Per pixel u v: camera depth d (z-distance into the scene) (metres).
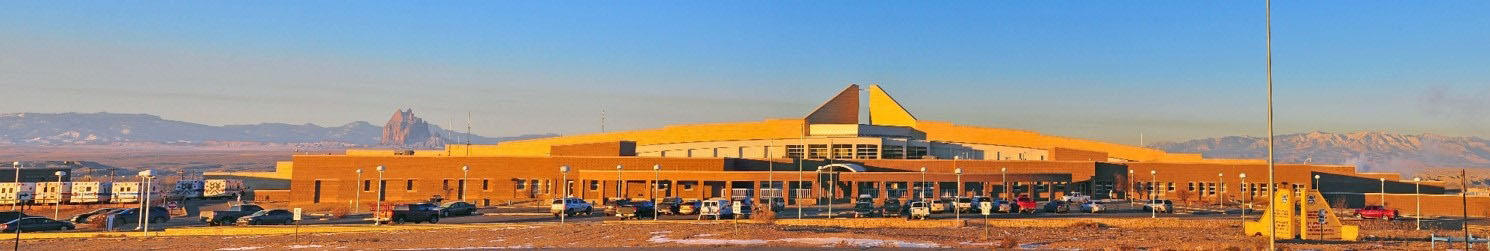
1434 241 58.47
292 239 65.75
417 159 132.88
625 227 69.81
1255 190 148.38
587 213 93.12
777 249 54.12
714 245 56.31
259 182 176.00
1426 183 151.75
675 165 132.00
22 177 132.12
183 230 72.06
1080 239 62.34
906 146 152.25
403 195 132.00
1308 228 62.69
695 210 89.88
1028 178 130.25
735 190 121.44
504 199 131.88
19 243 67.69
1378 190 152.50
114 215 81.94
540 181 133.12
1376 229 78.25
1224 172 148.00
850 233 63.59
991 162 140.88
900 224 76.56
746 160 139.25
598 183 127.88
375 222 79.81
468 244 58.47
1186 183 146.88
